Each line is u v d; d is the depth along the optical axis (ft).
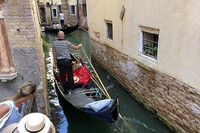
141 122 15.31
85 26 57.77
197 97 10.94
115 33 20.63
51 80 22.67
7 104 6.59
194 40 10.55
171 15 11.96
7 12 10.54
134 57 17.44
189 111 11.75
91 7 26.63
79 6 58.13
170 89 13.17
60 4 67.41
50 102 17.84
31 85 7.05
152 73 15.02
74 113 15.92
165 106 14.03
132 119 15.71
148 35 15.57
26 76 11.93
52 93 19.56
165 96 13.85
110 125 15.17
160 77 14.05
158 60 13.99
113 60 22.40
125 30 18.31
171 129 13.78
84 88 17.33
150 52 15.44
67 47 15.34
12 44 11.14
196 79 10.84
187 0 10.59
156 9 13.29
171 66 12.71
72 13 63.93
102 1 22.56
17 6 10.47
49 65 27.68
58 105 17.38
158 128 14.53
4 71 11.28
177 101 12.69
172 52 12.41
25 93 6.83
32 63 11.68
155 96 15.08
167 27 12.51
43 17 73.41
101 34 24.75
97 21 25.34
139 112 16.61
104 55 24.97
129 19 17.22
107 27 23.26
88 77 17.93
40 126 5.64
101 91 16.63
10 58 11.39
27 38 11.13
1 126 6.52
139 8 15.34
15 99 6.90
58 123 15.10
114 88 21.03
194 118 11.43
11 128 6.16
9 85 11.90
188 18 10.71
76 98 15.57
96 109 12.76
